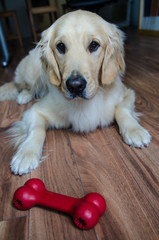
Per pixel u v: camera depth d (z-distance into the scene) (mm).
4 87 2277
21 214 845
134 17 6848
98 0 3525
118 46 1352
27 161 1081
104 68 1275
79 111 1350
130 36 5250
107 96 1393
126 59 3229
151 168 1034
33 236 758
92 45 1182
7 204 899
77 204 754
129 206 842
